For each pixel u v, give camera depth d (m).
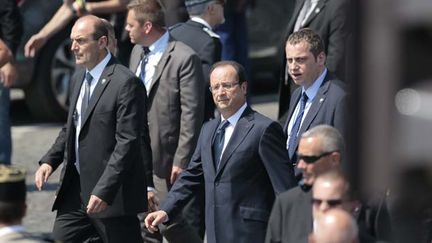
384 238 12.52
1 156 29.17
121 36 30.91
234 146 17.00
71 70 37.59
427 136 3.58
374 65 3.62
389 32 3.60
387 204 12.45
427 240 12.48
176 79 22.00
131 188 19.09
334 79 18.78
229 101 17.08
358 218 12.53
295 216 14.02
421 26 3.57
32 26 36.12
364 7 3.63
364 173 3.66
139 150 18.97
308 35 18.30
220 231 17.11
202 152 17.55
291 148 18.48
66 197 19.69
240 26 34.44
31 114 39.94
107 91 18.91
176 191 18.25
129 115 18.72
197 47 24.59
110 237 19.36
